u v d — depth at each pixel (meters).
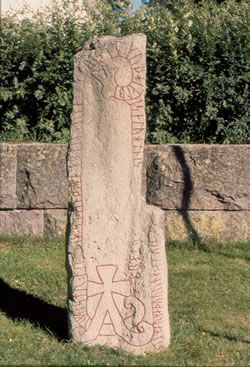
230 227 8.50
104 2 9.80
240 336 5.25
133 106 4.77
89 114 4.77
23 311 5.76
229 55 9.09
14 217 8.63
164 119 9.30
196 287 6.58
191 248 8.25
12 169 8.49
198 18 9.45
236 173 8.38
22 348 4.88
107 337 4.87
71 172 4.82
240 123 9.21
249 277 7.01
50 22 9.66
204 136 9.45
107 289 4.84
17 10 10.97
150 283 4.79
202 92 9.15
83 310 4.85
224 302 6.13
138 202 4.79
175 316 5.65
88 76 4.76
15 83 9.38
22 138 9.48
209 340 5.12
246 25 9.24
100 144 4.79
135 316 4.82
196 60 9.26
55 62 9.26
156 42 9.28
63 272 7.08
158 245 4.79
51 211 8.63
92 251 4.82
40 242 8.46
